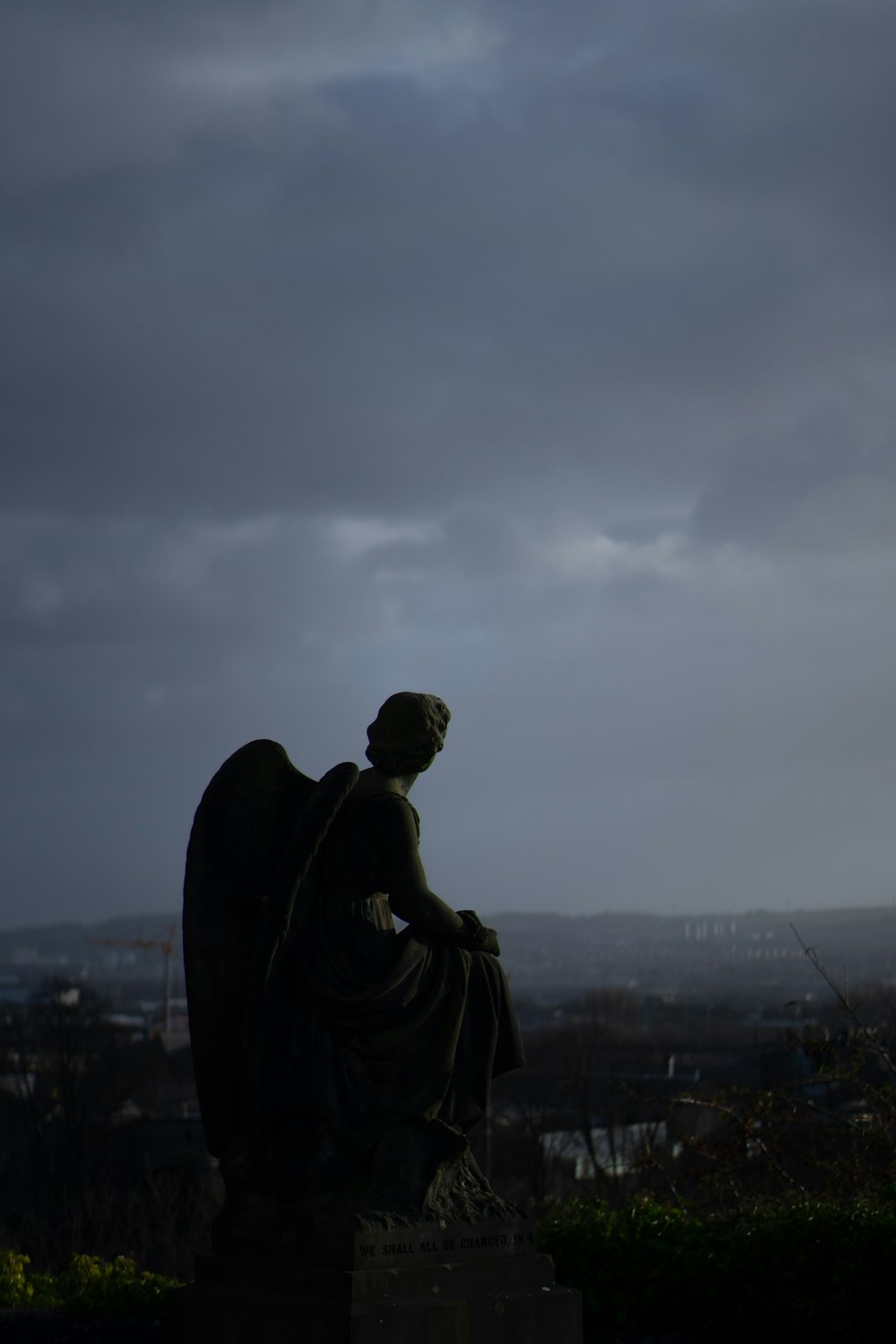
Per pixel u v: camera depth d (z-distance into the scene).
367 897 9.94
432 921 9.73
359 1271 8.92
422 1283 9.11
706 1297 13.34
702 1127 27.55
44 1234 35.09
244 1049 9.76
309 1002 9.67
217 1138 10.10
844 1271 12.79
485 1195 9.74
